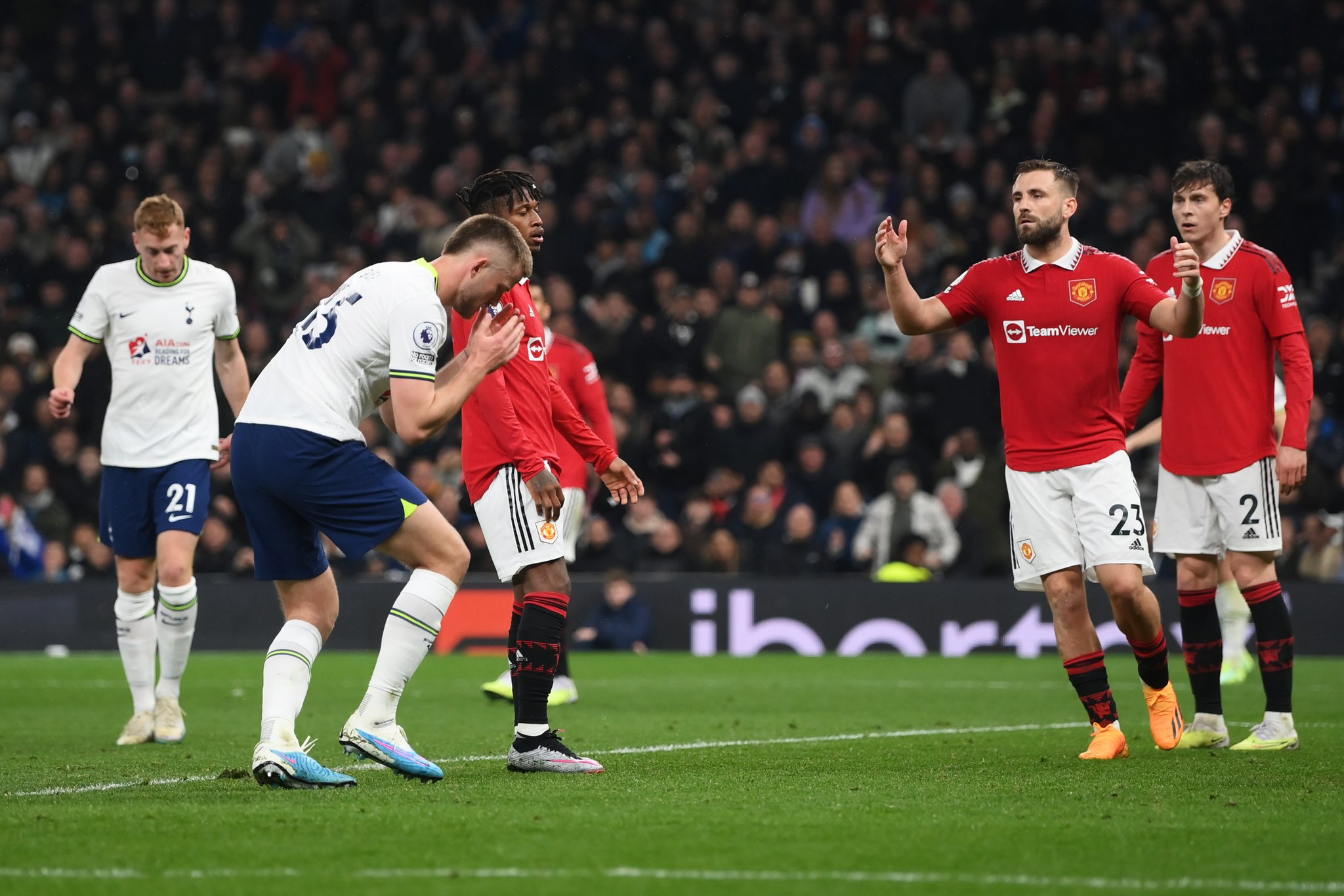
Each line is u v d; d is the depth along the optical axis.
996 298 21.83
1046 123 68.06
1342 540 50.38
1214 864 13.64
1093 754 21.44
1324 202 64.69
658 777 19.20
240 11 80.81
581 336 62.66
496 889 12.62
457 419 58.25
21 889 12.66
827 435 57.06
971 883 12.87
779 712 30.17
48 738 25.36
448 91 75.12
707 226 68.81
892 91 72.50
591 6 78.38
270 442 17.95
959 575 51.41
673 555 53.53
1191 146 66.19
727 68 73.62
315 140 74.75
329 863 13.59
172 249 24.77
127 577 24.94
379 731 18.56
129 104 77.56
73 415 61.69
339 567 53.38
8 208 71.81
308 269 69.06
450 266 18.11
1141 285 21.08
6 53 80.38
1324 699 32.84
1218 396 23.36
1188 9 73.50
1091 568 21.52
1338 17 70.06
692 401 59.28
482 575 51.03
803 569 52.00
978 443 54.25
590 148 72.00
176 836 14.84
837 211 67.56
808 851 14.16
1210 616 23.61
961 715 29.45
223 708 31.38
